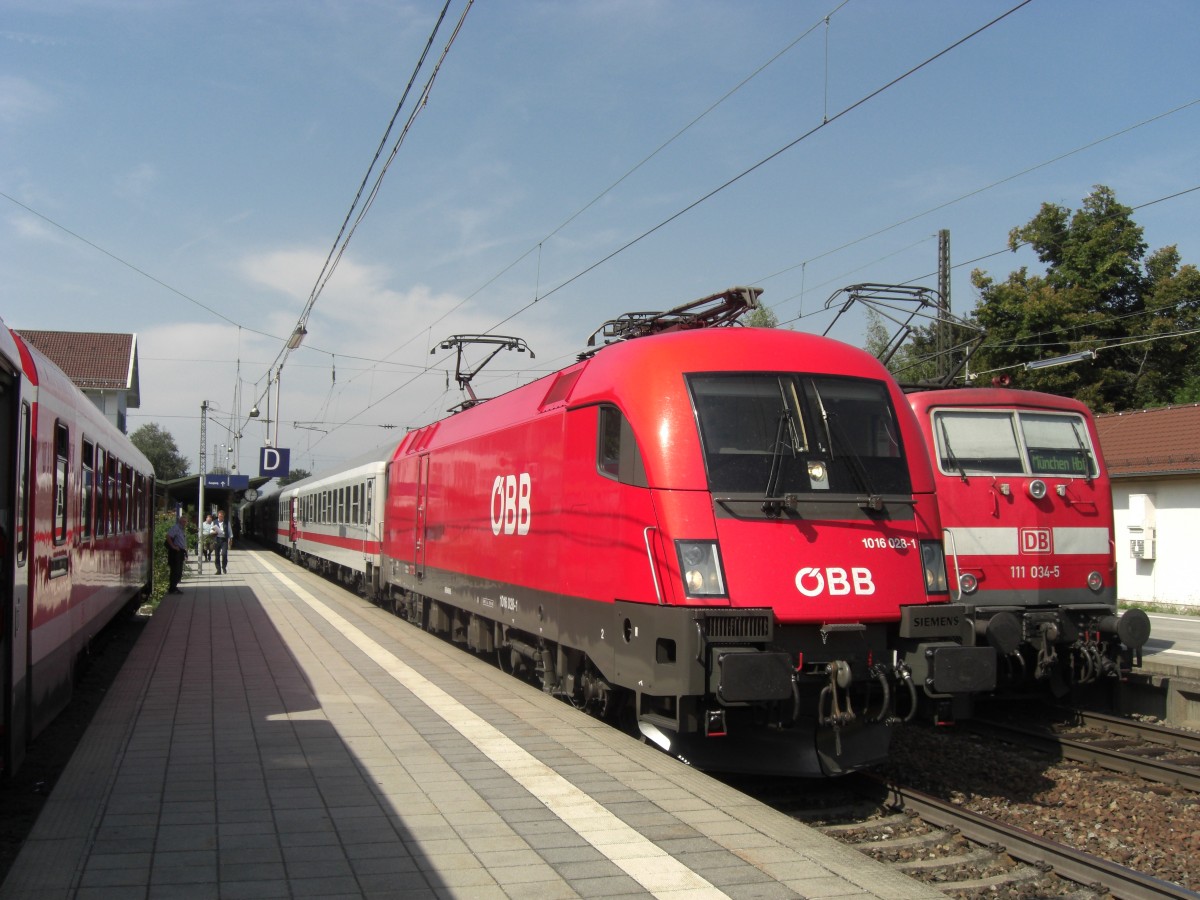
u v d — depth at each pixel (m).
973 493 11.19
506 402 12.32
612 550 8.25
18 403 6.83
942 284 25.92
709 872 5.29
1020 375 32.56
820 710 7.28
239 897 4.92
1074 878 6.16
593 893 4.99
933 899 4.93
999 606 11.05
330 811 6.39
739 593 7.34
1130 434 26.44
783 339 8.47
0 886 5.03
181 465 90.12
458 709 9.91
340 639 15.83
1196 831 7.52
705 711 7.34
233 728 8.94
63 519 8.98
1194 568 23.97
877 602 7.61
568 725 9.12
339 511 27.86
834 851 5.63
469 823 6.13
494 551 11.88
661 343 8.36
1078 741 10.34
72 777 7.21
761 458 7.78
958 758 9.66
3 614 6.65
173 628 17.19
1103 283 32.47
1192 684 11.08
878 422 8.24
